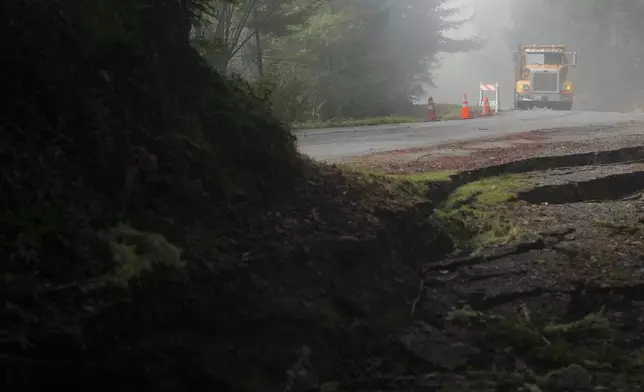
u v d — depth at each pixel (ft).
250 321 12.90
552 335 16.58
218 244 13.73
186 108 15.89
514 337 16.34
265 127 18.20
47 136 11.96
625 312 18.06
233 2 27.07
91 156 12.51
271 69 74.08
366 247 17.44
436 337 16.31
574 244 22.94
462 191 29.71
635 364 15.34
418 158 37.58
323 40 95.96
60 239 10.73
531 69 126.11
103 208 12.23
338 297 15.92
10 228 10.48
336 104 104.12
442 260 21.80
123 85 13.97
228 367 11.98
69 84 12.42
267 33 61.77
